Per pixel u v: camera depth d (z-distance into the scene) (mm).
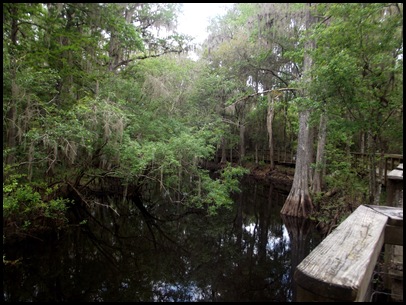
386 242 1846
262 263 7418
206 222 11141
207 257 7836
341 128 5719
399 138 5574
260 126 21172
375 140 6281
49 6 6406
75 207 10508
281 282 6191
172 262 7391
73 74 8203
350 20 4738
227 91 14031
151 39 11180
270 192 16750
